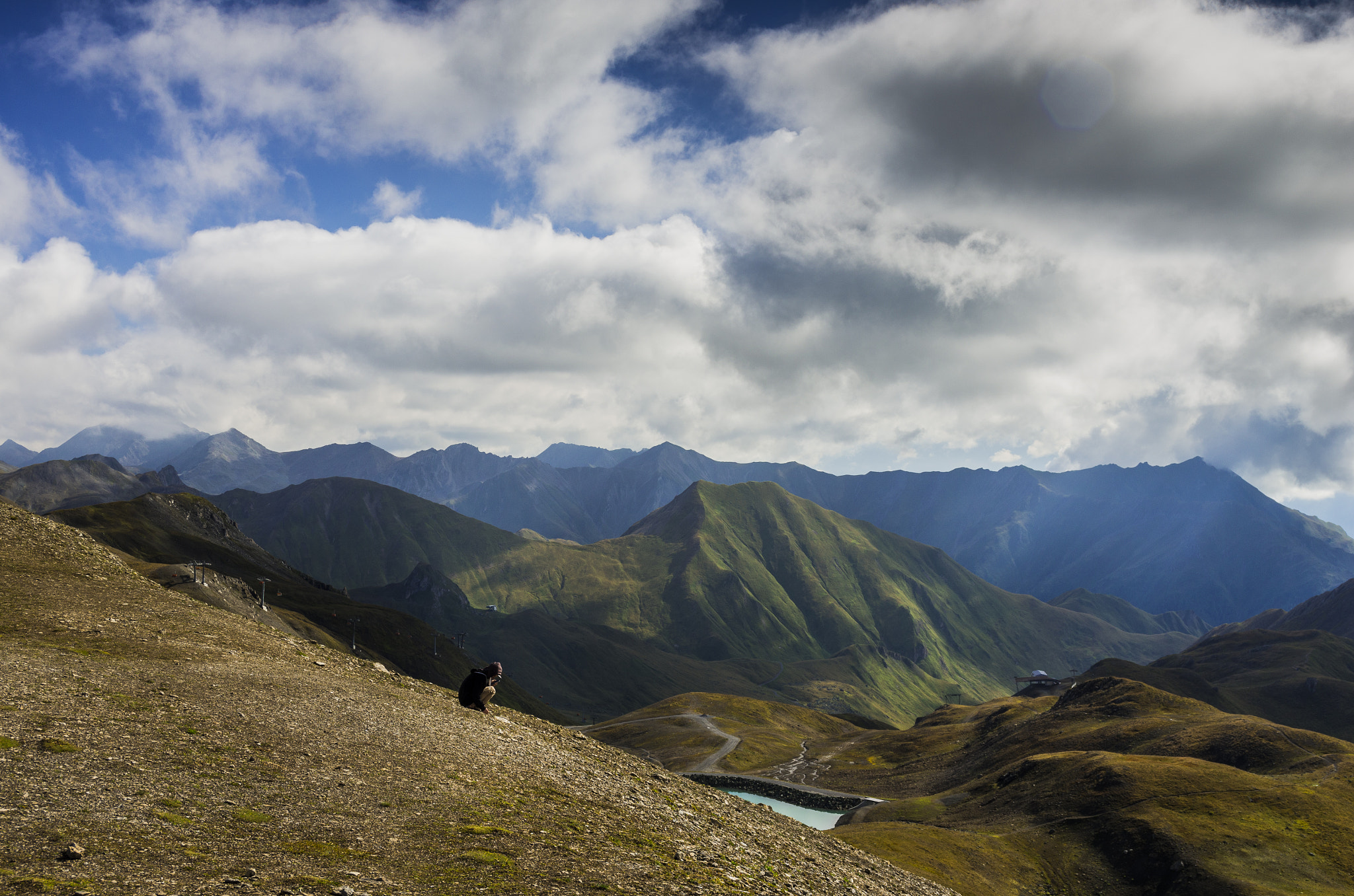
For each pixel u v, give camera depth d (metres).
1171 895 115.94
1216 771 155.12
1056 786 167.38
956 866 117.88
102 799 15.84
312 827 16.86
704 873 20.58
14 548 44.62
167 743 20.47
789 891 22.89
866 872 35.97
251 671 31.50
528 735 36.09
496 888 14.90
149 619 37.22
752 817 37.28
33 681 23.52
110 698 23.39
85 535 51.66
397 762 23.70
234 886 12.72
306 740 23.72
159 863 13.23
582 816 23.38
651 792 32.50
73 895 11.26
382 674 41.06
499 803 22.19
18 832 13.48
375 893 13.45
